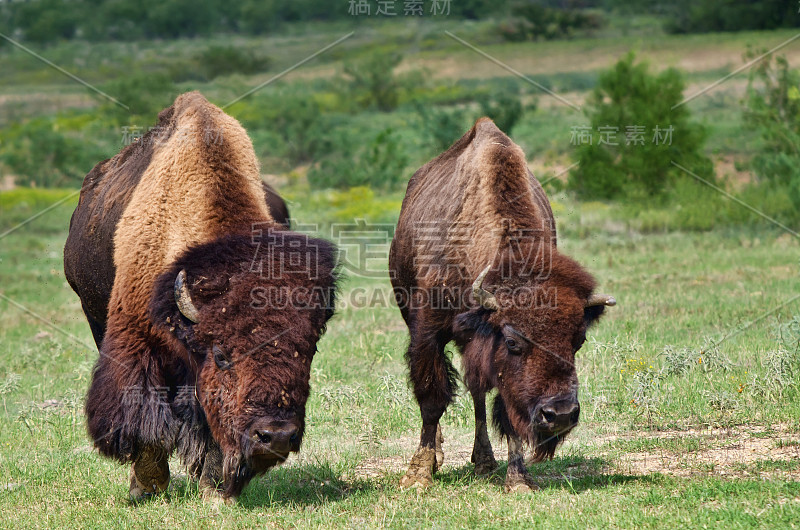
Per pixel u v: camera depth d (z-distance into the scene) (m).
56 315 50.38
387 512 20.12
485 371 21.25
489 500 20.78
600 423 27.62
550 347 19.78
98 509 21.42
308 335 18.95
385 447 26.72
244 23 185.88
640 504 19.42
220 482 21.34
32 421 30.23
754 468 21.84
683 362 30.95
